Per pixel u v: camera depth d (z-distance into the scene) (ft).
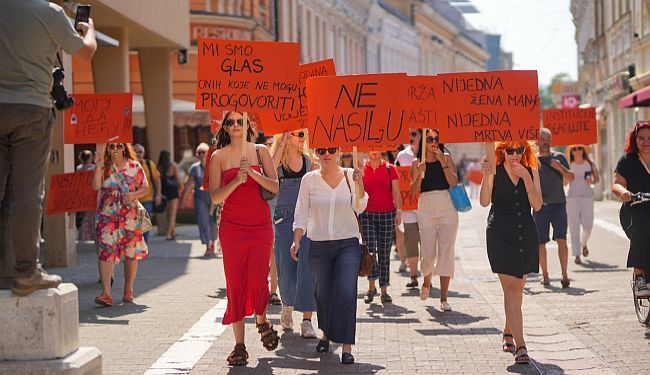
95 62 77.66
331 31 204.54
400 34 290.76
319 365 30.22
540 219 48.57
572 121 60.54
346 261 30.99
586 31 189.06
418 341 34.17
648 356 30.73
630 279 50.26
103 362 30.53
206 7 119.44
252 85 32.37
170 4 86.48
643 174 35.91
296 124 36.81
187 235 87.30
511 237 30.76
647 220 35.68
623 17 122.42
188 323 37.76
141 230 43.39
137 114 98.37
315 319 39.22
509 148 31.22
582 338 34.09
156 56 93.09
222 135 31.96
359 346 33.37
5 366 23.56
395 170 44.88
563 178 49.34
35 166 23.70
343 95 32.24
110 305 42.39
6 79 23.02
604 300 42.93
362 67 241.96
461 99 33.27
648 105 91.15
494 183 31.24
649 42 104.99
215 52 32.24
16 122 23.03
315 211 31.53
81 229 62.13
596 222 94.53
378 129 32.14
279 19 157.17
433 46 343.46
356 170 31.68
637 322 36.91
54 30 23.22
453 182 41.34
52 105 24.11
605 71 143.74
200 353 32.01
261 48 32.45
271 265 42.98
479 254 68.23
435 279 53.06
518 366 29.63
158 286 49.29
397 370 29.32
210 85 32.24
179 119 99.60
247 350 32.65
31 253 23.73
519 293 30.89
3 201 24.41
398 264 61.67
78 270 57.31
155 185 73.10
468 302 43.70
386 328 36.99
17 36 22.90
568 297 44.24
